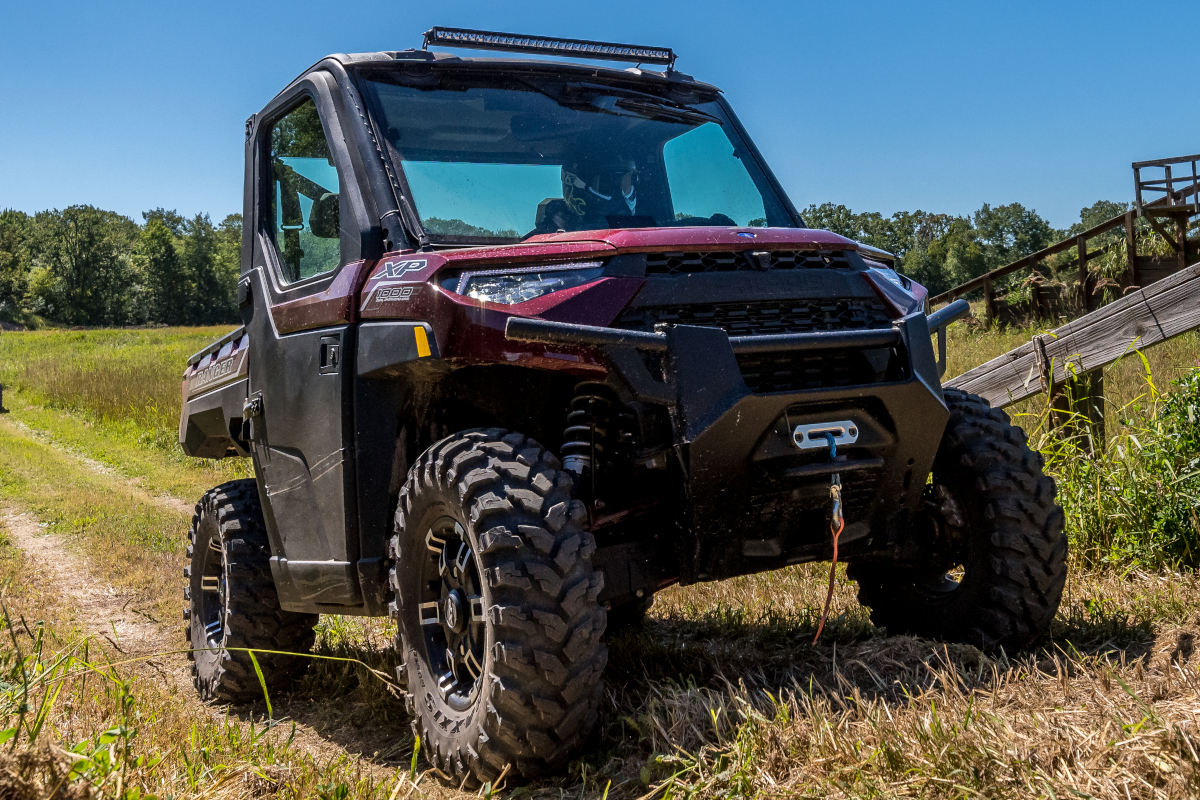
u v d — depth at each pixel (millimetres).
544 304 2799
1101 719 2258
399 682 3182
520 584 2568
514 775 2654
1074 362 5672
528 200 3545
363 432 3258
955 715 2439
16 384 31125
